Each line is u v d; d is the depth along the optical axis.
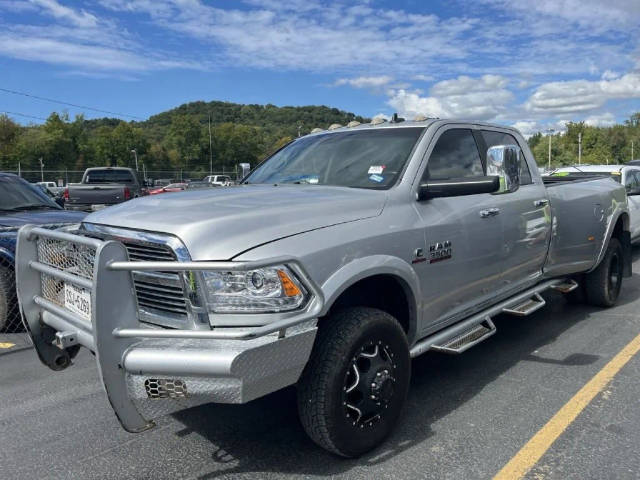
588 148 103.38
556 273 5.57
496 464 3.15
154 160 106.81
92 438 3.56
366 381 3.12
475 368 4.66
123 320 2.66
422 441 3.42
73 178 63.84
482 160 4.57
